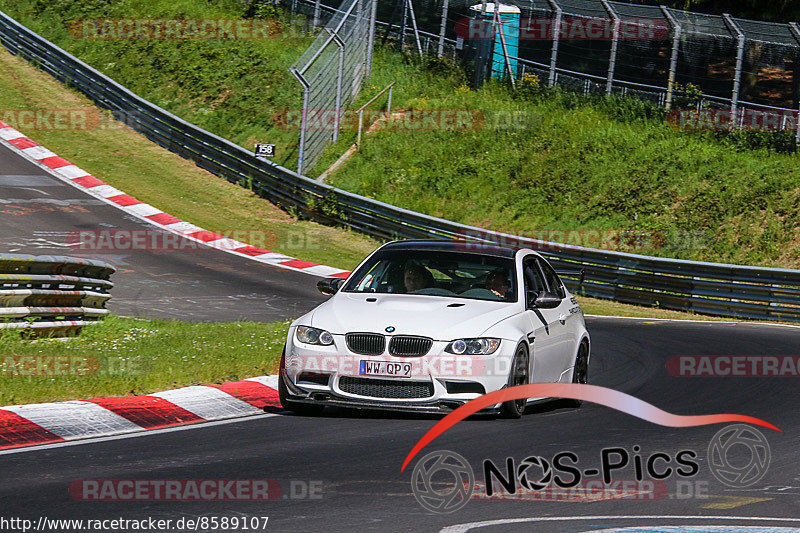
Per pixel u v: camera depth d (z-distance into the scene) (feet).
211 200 375.66
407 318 103.19
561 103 419.13
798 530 63.87
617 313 262.88
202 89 458.91
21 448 85.10
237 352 143.13
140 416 100.99
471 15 454.81
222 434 94.58
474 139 398.21
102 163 397.39
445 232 321.73
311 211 365.20
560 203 356.38
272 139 419.13
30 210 322.96
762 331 219.82
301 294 245.86
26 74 481.87
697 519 66.28
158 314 200.54
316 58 428.97
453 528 62.49
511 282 114.01
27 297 142.31
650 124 394.93
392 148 397.80
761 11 483.92
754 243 321.32
